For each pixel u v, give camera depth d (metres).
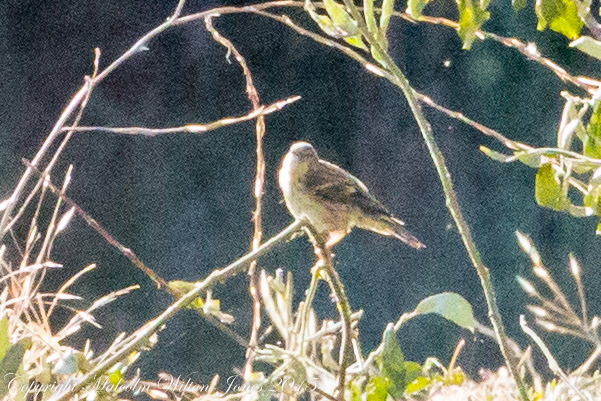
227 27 18.73
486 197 17.59
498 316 3.30
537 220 16.33
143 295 14.03
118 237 16.66
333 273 3.74
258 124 4.53
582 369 4.01
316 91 19.06
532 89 17.61
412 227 17.73
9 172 16.59
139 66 18.02
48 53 17.42
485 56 17.84
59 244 14.57
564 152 3.37
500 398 3.84
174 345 11.62
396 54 18.30
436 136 18.22
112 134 17.45
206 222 17.45
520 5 3.73
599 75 17.05
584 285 14.70
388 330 3.38
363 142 18.88
